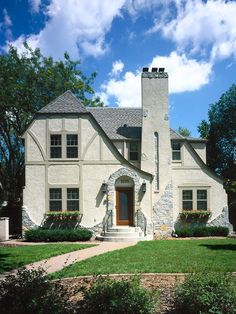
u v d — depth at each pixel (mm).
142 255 13641
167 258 12805
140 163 23375
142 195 21719
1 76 27125
